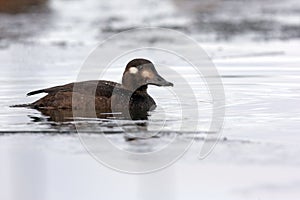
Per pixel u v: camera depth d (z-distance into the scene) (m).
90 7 55.44
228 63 31.67
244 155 17.61
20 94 25.44
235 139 18.84
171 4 55.59
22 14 50.69
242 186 15.91
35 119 21.28
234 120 20.69
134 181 16.73
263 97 23.84
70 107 22.39
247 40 38.84
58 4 57.06
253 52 34.84
